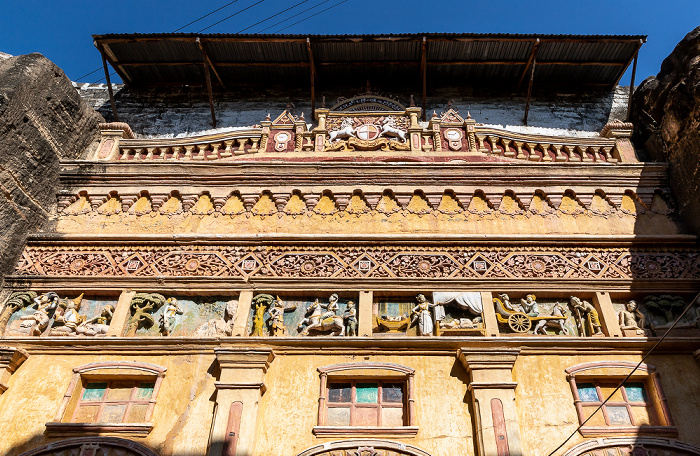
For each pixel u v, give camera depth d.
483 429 7.86
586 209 10.55
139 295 9.56
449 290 9.52
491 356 8.47
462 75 14.85
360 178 10.88
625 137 11.70
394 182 10.85
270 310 9.38
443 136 11.95
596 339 8.80
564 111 14.79
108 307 9.43
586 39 13.30
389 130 12.03
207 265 9.85
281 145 11.88
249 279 9.63
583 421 8.12
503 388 8.21
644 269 9.77
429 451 7.82
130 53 14.15
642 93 12.79
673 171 10.77
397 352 8.77
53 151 11.17
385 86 15.18
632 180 10.84
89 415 8.38
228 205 10.70
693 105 10.33
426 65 14.37
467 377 8.53
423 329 9.03
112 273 9.82
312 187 10.83
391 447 7.80
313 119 14.50
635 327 9.13
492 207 10.60
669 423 8.09
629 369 8.59
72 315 9.34
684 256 9.90
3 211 9.81
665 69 12.22
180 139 11.82
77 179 10.96
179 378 8.56
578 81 15.01
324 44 13.66
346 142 11.83
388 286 9.55
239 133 11.97
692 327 9.13
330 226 10.37
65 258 10.02
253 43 13.64
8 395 8.43
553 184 10.82
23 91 10.54
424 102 14.51
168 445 7.93
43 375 8.66
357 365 8.61
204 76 15.01
